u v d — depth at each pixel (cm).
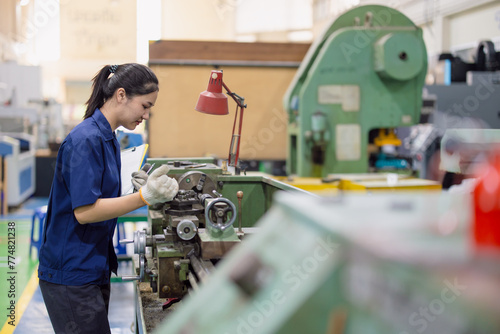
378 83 351
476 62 439
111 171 159
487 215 43
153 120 401
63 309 155
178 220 149
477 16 570
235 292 55
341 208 53
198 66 402
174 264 147
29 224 571
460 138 213
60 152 151
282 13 967
